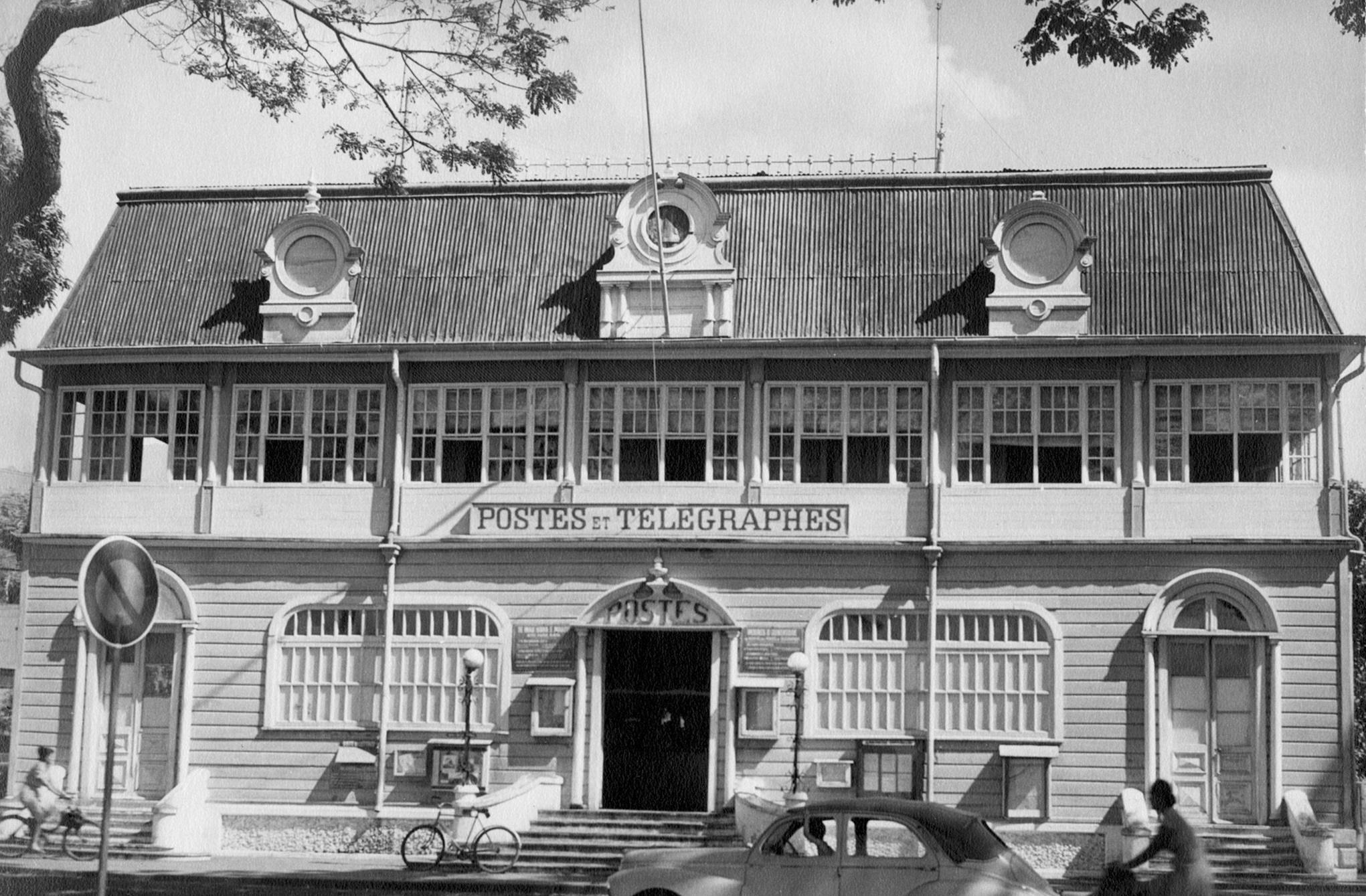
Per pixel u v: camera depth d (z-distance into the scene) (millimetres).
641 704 30922
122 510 32125
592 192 33531
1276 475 29859
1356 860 28172
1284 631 29281
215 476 32000
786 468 31109
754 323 31344
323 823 30438
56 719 31656
